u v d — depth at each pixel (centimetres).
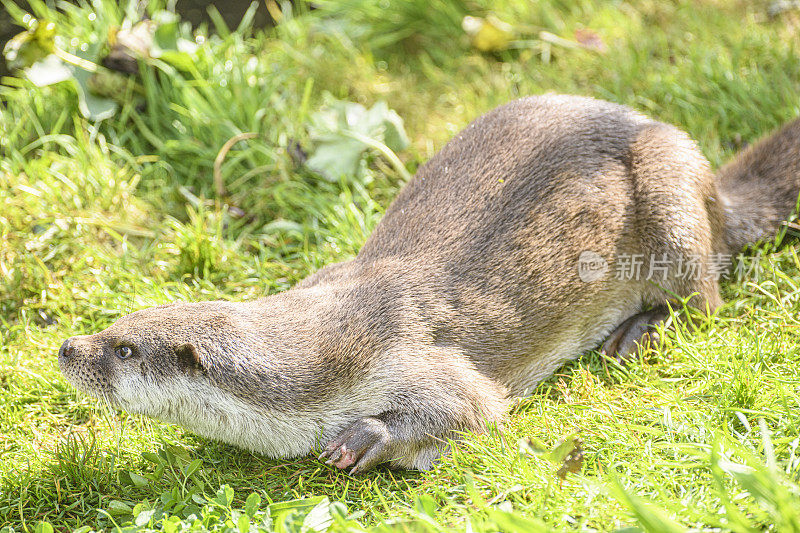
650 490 541
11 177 884
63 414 711
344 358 627
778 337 675
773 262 756
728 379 635
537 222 682
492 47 1077
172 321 625
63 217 859
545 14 1078
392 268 671
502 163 709
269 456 637
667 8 1077
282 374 616
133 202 896
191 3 1116
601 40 1040
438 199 707
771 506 445
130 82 953
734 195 785
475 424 631
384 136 928
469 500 564
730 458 540
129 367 616
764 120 908
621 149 725
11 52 913
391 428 614
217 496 561
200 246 823
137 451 652
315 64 1048
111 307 794
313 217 888
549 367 698
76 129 927
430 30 1106
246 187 917
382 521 517
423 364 631
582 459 565
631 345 707
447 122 992
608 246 705
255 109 944
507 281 668
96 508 603
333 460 601
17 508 606
